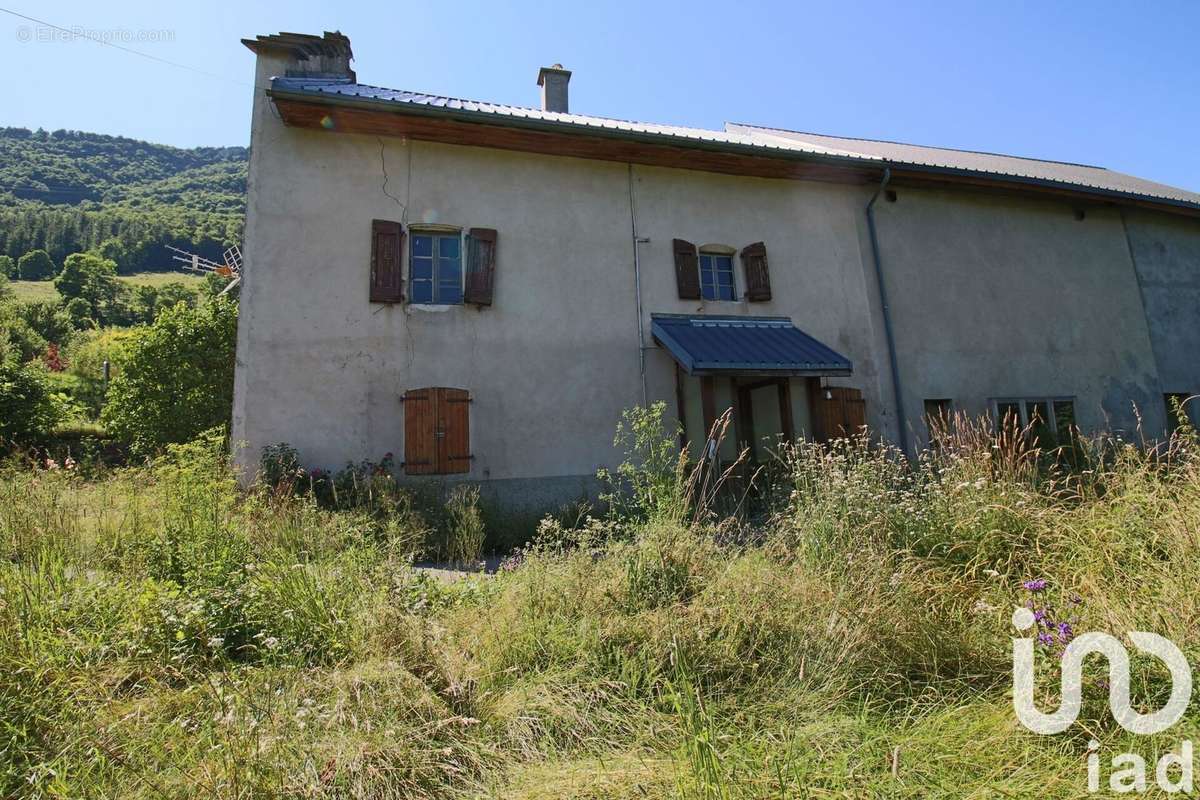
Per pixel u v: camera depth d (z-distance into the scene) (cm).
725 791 214
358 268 940
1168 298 1477
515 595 392
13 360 1521
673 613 347
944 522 450
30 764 231
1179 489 446
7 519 454
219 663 320
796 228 1202
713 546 440
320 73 1021
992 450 555
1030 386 1302
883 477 526
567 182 1073
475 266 987
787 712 281
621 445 1014
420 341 948
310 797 219
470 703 287
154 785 221
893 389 1197
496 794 231
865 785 225
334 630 348
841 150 1426
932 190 1305
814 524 447
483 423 956
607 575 405
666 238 1116
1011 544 422
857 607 343
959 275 1297
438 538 712
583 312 1040
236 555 450
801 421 1147
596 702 289
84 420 1919
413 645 319
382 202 967
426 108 905
